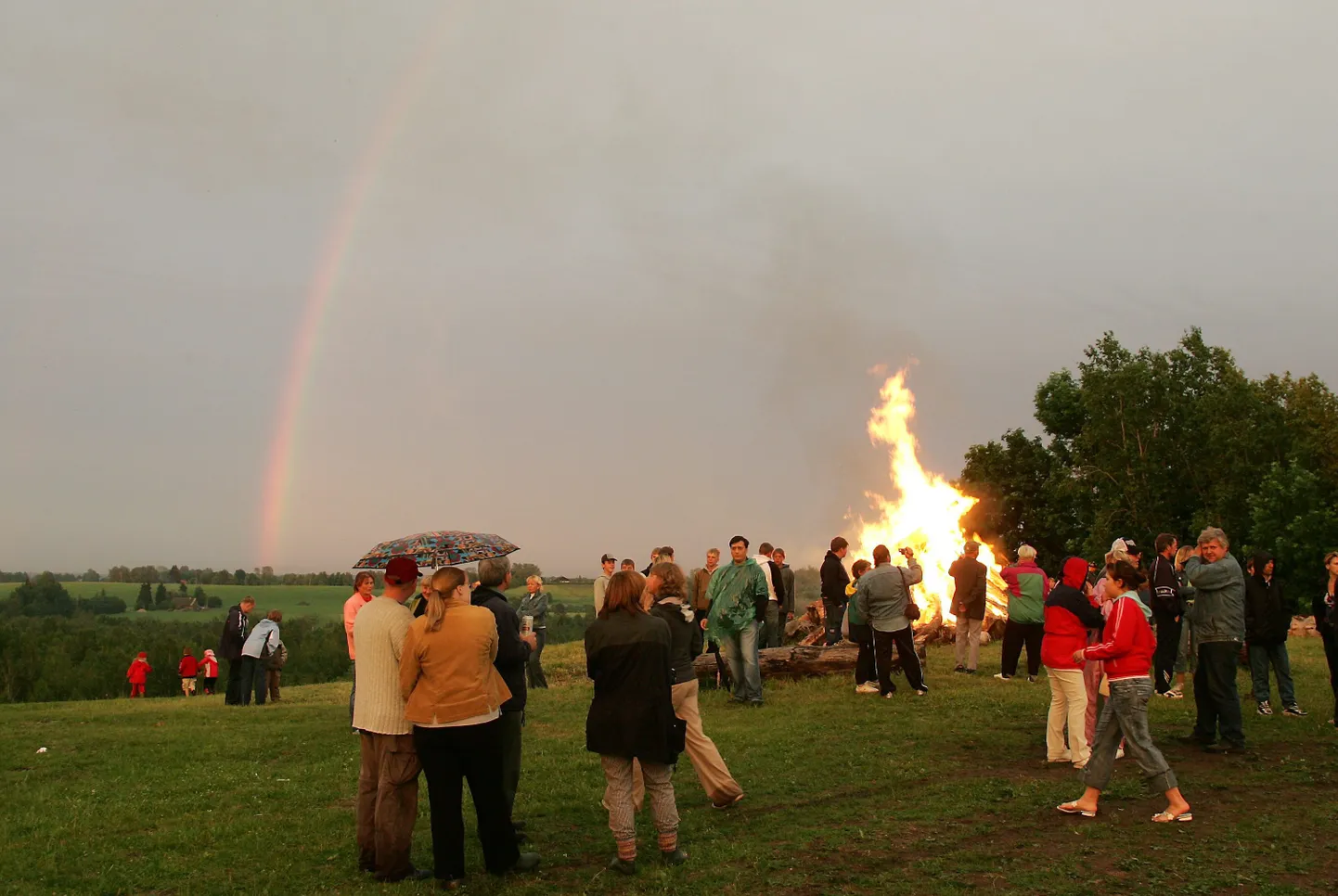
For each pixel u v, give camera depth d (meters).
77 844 8.04
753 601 14.52
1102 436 55.88
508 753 7.87
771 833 7.96
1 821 8.81
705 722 13.27
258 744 12.80
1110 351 58.06
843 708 13.85
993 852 7.27
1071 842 7.49
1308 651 20.39
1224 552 10.56
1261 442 54.69
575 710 14.99
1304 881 6.55
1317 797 8.65
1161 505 54.81
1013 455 62.53
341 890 6.86
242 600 19.28
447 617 7.07
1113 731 8.17
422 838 8.30
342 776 10.73
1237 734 10.38
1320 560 47.28
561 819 8.73
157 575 181.12
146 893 6.88
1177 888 6.45
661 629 7.35
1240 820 7.97
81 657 75.88
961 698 14.16
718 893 6.60
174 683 69.88
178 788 10.12
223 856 7.67
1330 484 53.12
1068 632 10.05
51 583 146.38
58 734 13.86
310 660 75.38
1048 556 60.78
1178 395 57.41
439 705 6.90
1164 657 14.19
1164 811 8.33
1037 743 11.24
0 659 70.06
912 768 10.14
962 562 17.36
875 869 6.98
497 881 7.02
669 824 7.28
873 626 14.87
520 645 7.85
